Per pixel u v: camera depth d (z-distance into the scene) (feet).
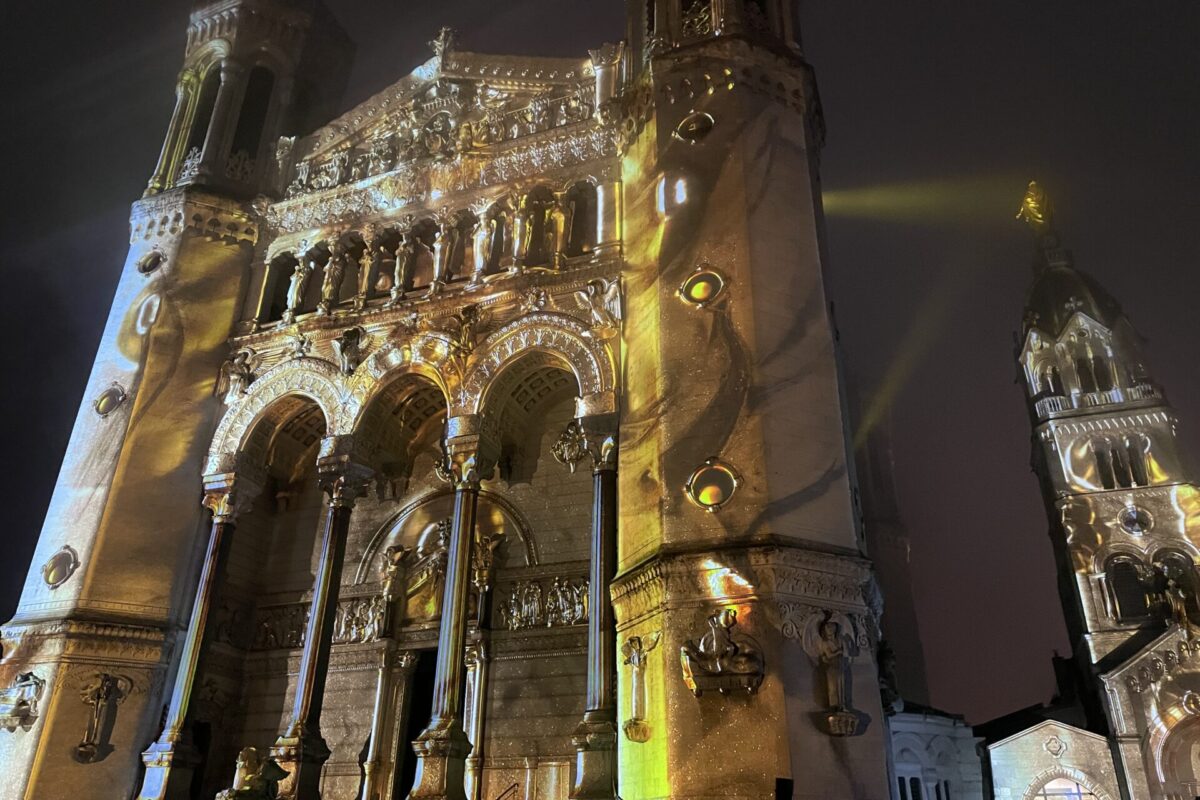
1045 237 183.01
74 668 79.82
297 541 100.37
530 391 90.53
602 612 67.97
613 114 91.45
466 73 103.60
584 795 60.23
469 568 75.97
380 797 81.10
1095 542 156.87
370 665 89.10
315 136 109.29
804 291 72.18
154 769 76.28
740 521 60.75
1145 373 168.14
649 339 73.05
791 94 82.33
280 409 93.86
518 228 90.22
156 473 89.81
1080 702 154.20
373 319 92.12
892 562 158.30
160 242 102.22
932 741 136.26
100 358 97.40
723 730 54.44
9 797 74.49
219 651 91.50
